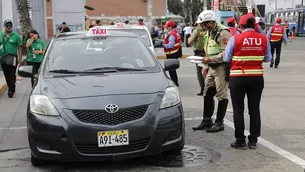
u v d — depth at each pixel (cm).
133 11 5331
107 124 495
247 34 591
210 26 682
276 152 599
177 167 538
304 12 5156
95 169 536
